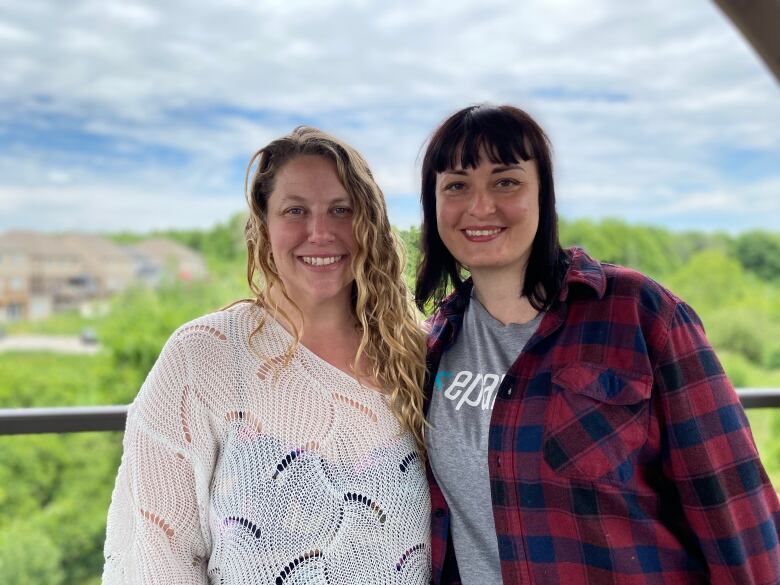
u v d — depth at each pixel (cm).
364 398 153
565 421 139
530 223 148
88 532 550
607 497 135
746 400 210
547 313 148
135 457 143
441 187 154
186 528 145
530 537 139
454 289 165
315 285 154
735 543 134
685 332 139
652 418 138
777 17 211
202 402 145
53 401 905
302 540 141
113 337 942
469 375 154
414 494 150
